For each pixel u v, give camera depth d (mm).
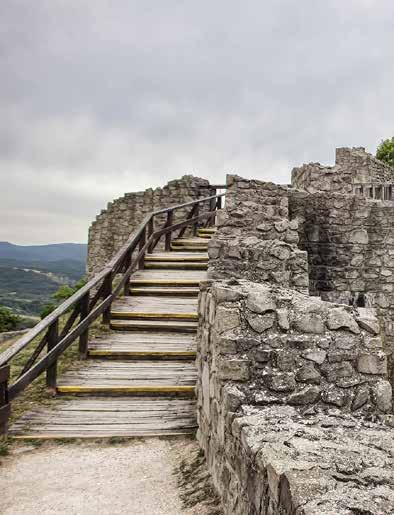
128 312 8531
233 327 3607
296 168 12727
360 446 2645
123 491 3963
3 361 5039
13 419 5508
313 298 4035
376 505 2000
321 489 2111
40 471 4371
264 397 3379
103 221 18156
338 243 10656
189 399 6059
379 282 10648
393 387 10258
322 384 3471
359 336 3605
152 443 4953
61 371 6773
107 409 5766
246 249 7570
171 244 12727
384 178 21922
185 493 3857
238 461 3002
